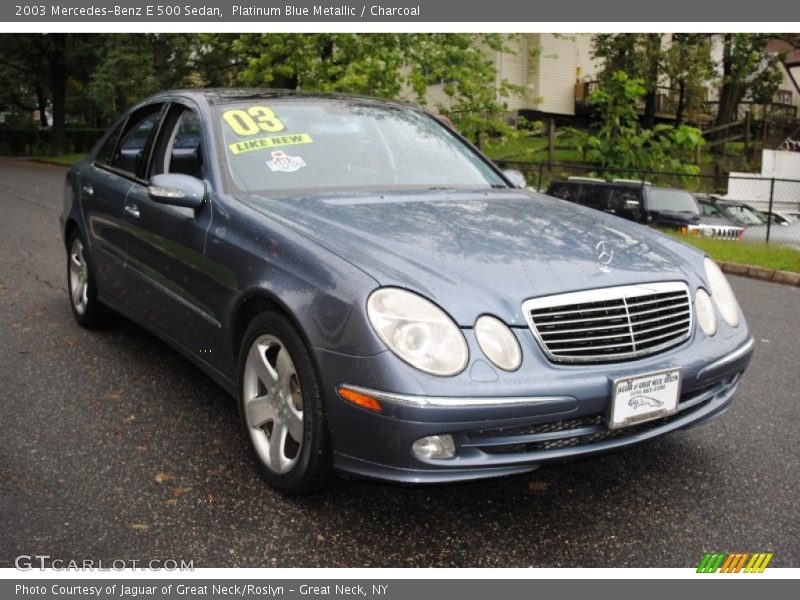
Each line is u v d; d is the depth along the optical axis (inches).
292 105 168.7
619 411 110.5
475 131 732.7
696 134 856.3
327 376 109.5
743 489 131.0
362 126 170.1
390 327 104.5
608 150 853.2
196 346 149.3
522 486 131.6
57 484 127.3
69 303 244.5
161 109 179.0
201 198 141.2
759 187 880.9
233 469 134.3
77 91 1946.4
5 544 109.8
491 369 105.1
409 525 118.3
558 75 1131.9
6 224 438.0
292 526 116.7
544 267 117.1
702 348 123.0
